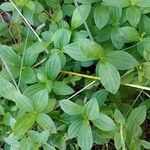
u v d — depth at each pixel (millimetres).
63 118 269
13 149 258
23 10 312
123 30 275
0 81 267
